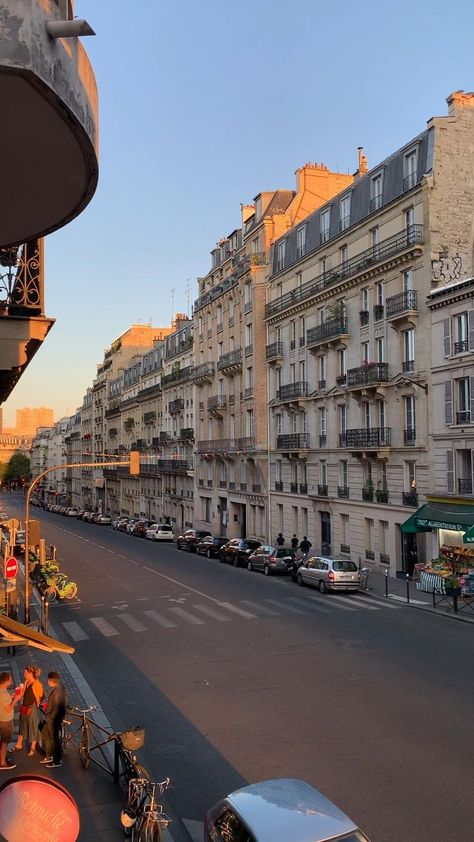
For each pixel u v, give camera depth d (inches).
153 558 1644.9
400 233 1217.4
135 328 3944.4
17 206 201.9
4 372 430.6
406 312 1160.2
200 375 2305.6
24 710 416.8
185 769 401.4
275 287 1809.8
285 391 1679.4
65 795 256.4
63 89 149.3
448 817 331.3
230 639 743.1
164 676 604.7
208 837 280.7
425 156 1182.3
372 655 656.4
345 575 1055.0
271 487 1804.9
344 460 1433.3
